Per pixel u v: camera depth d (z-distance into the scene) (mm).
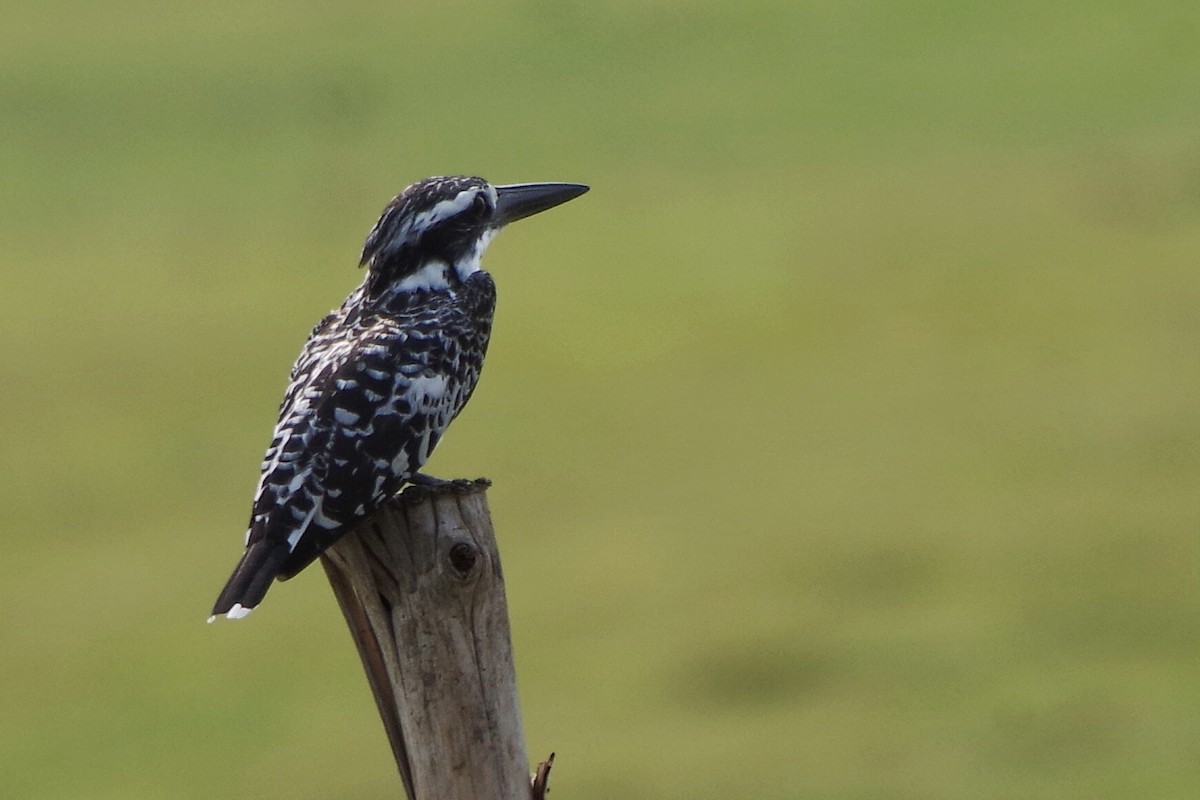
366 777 17594
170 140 56531
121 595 22688
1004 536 22688
